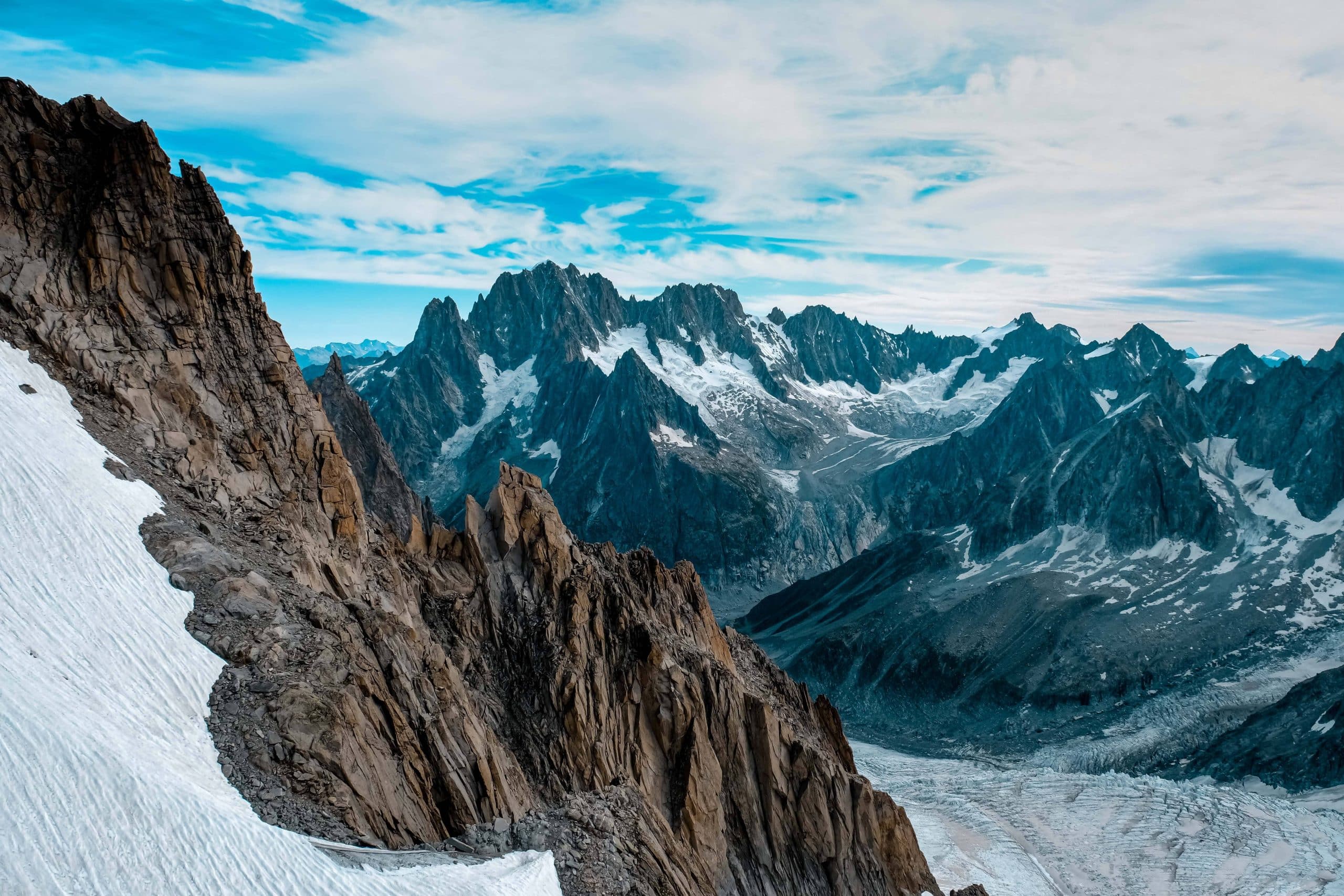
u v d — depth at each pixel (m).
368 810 39.69
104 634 38.00
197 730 37.22
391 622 51.31
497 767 51.16
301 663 42.34
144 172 54.53
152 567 42.31
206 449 51.53
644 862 50.09
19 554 39.06
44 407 45.94
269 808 35.62
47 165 53.03
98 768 32.00
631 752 66.06
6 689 32.75
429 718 47.91
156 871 30.73
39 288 50.19
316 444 58.12
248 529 50.00
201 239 56.16
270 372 57.53
